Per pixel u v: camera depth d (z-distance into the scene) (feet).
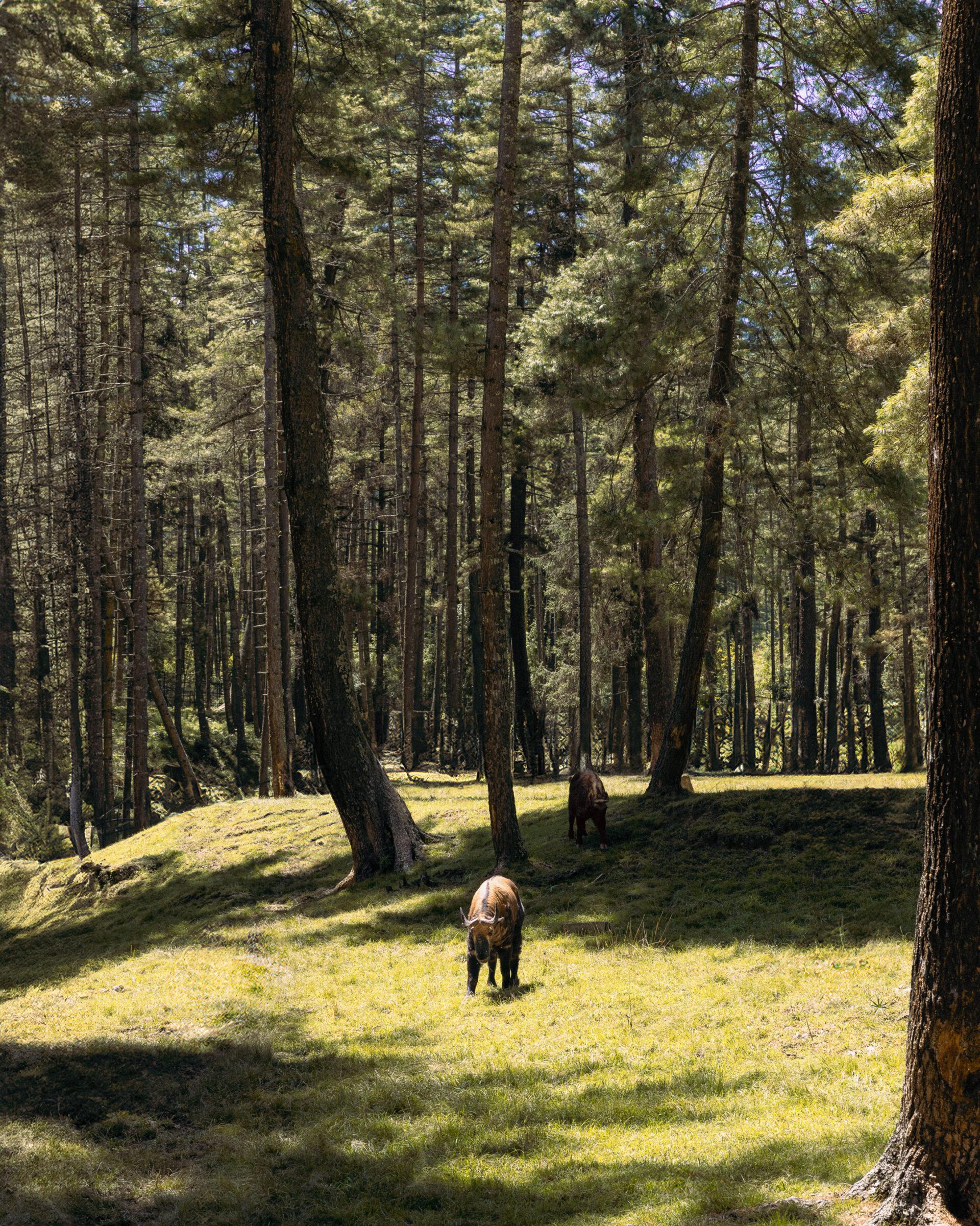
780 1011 32.78
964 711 17.07
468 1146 24.94
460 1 105.40
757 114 57.98
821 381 56.39
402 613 131.54
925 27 54.03
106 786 117.91
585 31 73.51
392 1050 33.19
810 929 41.04
